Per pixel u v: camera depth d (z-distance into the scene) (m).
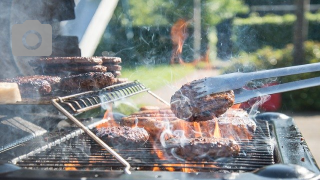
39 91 1.73
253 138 1.75
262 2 9.62
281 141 1.66
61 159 1.43
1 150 1.51
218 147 1.40
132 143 1.58
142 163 1.39
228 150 1.40
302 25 6.84
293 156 1.41
